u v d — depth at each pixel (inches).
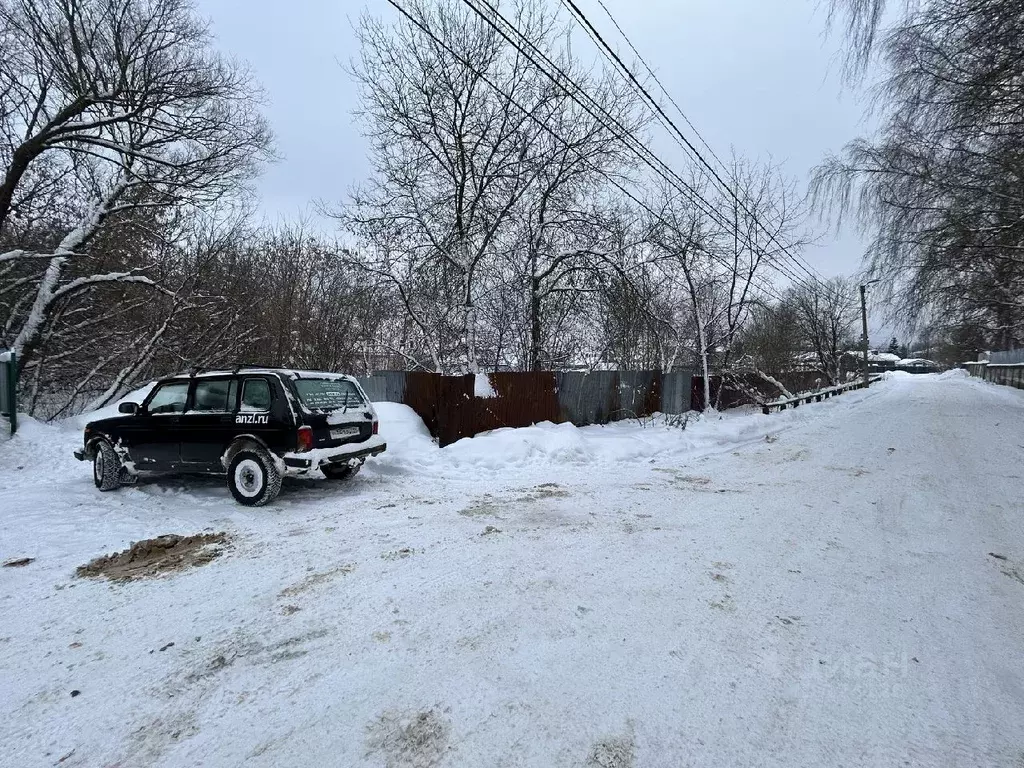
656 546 200.5
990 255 637.3
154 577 173.6
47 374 586.9
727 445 470.9
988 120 480.7
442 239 551.5
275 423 255.4
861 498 274.4
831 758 94.0
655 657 125.6
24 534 215.2
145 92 554.9
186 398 281.0
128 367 567.5
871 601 155.5
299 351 673.6
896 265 700.0
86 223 535.2
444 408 426.0
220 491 285.1
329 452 263.7
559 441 402.0
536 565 181.5
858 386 1616.6
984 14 399.2
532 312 604.7
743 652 128.0
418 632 137.3
